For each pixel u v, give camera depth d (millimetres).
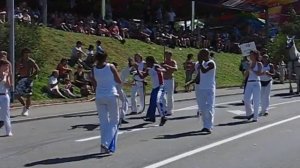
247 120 17047
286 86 34375
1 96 13672
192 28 45031
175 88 27562
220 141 13008
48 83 22250
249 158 11016
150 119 16266
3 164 10336
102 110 11281
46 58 24266
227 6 46594
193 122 16594
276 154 11461
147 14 44062
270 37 47031
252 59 16891
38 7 37312
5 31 21328
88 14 41406
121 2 43906
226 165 10312
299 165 10406
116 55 29984
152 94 16078
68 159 10781
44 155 11234
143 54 31812
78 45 26297
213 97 14336
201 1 45281
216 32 45594
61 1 40156
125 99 16703
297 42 41906
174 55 34094
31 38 22422
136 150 11750
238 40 45938
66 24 31453
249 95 16984
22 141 13008
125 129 14914
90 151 11664
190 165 10273
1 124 15062
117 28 33031
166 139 13281
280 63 37250
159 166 10172
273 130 14969
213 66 14188
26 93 17359
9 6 19797
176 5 48219
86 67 25766
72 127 15445
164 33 36344
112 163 10391
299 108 21000
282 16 57031
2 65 13719
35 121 16625
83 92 22906
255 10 48094
